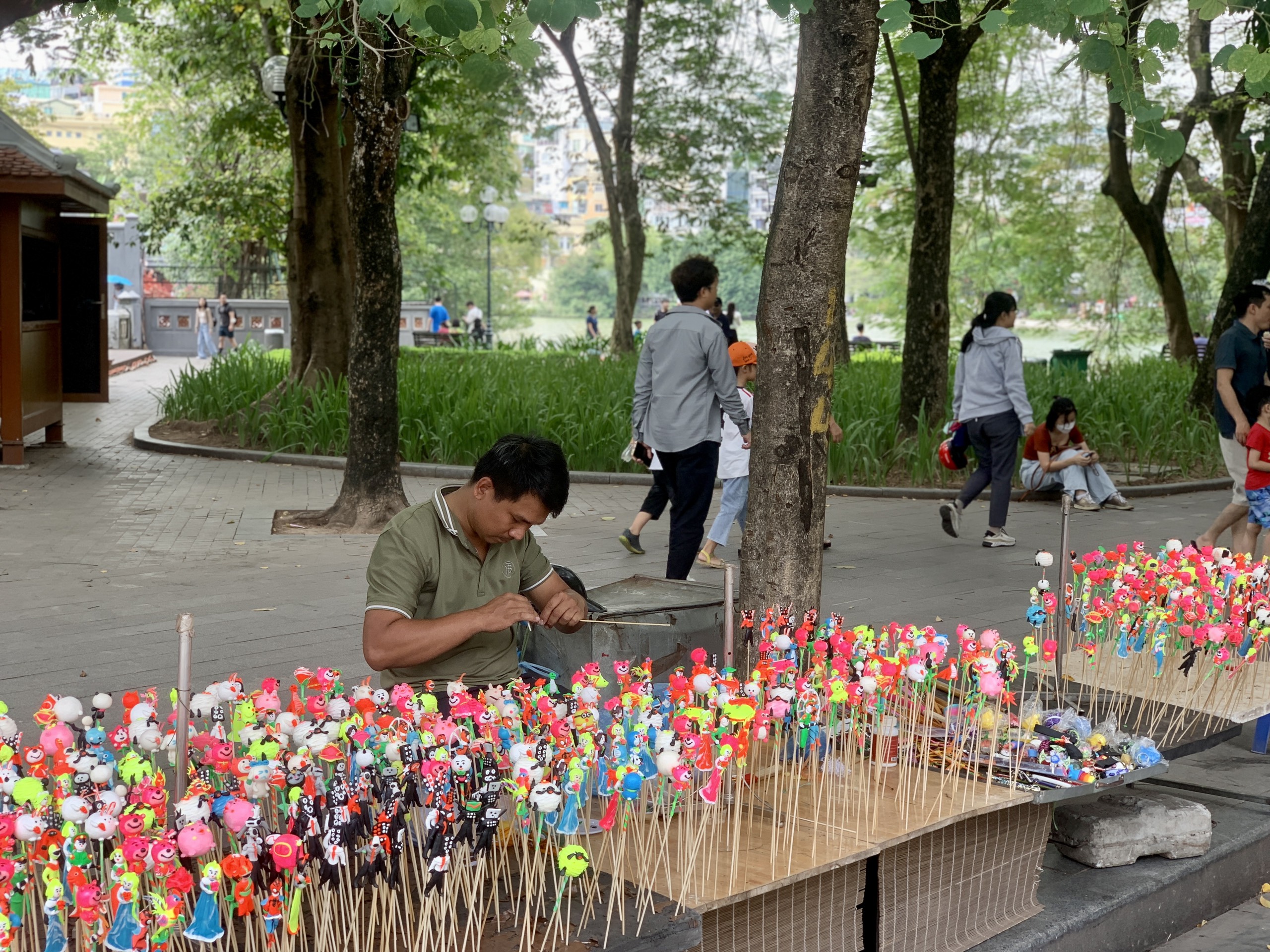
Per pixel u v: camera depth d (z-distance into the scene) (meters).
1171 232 27.06
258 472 12.87
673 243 39.47
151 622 6.70
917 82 25.84
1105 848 4.02
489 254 36.44
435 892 2.61
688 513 6.95
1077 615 4.89
